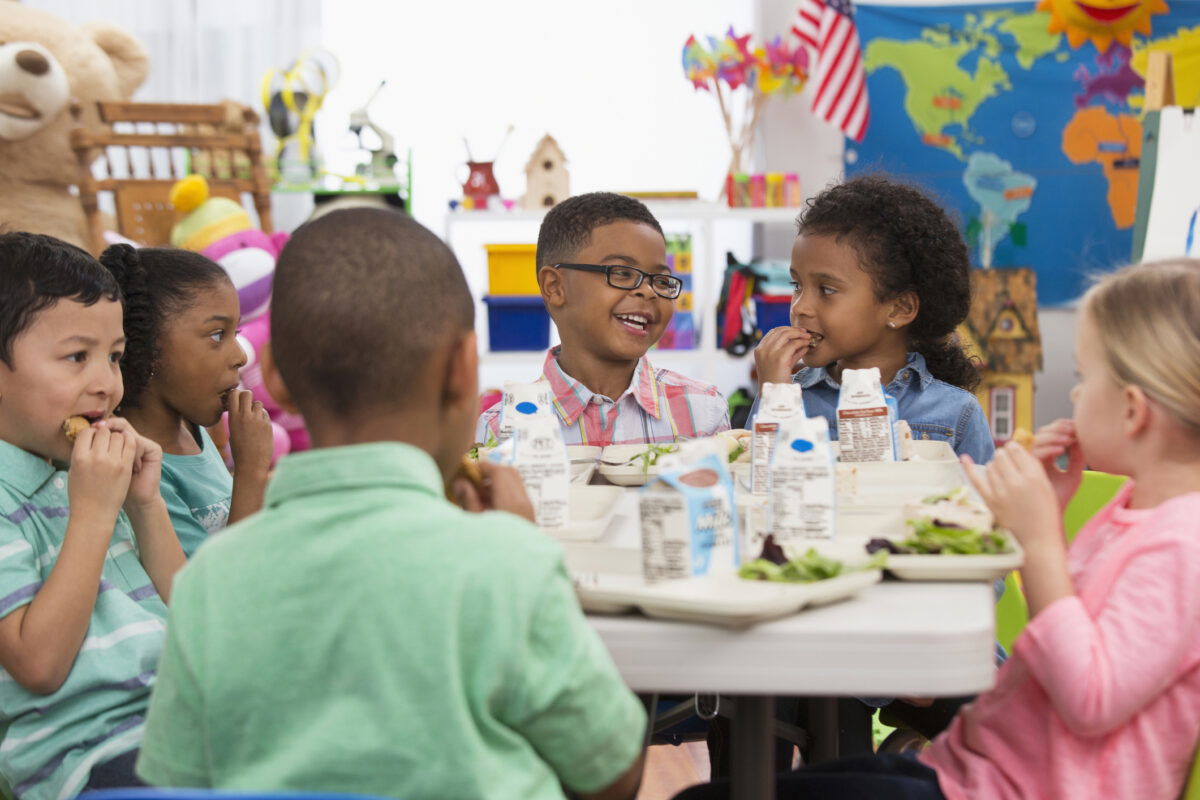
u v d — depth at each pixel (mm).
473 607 777
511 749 791
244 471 1601
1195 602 960
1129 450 1073
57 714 1219
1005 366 3885
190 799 658
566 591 809
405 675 770
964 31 4336
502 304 4039
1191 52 4215
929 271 1825
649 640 866
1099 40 4258
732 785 1016
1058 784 1005
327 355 854
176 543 1374
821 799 1073
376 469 830
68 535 1196
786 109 4535
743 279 4062
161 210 3732
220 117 3840
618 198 1920
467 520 819
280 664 790
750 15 4488
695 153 4547
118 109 3725
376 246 869
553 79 4523
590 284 1847
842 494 1294
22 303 1231
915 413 1833
